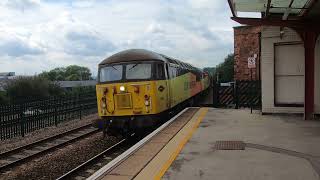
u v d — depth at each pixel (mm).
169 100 16000
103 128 14844
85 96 25312
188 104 23078
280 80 15180
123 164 8180
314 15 12867
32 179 10461
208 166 7844
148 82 14320
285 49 15023
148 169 7781
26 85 37375
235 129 12180
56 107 20734
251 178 6961
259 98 20719
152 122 14273
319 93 14156
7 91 36781
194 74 24203
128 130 14539
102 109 14859
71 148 14492
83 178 10359
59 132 17969
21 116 17359
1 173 11086
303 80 14914
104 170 7758
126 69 14633
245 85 21453
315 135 10836
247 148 9375
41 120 19438
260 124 13039
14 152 13641
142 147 9781
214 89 23062
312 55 13641
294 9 12383
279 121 13625
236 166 7773
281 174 7137
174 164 8062
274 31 14930
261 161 8102
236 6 12742
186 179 7039
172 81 16609
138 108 14375
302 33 13617
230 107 22156
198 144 10008
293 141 10078
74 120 22453
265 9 12891
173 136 11203
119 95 14547
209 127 12695
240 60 28562
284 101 15203
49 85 39844
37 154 13148
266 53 15180
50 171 11234
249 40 28172
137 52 14945
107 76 14836
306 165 7695
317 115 14234
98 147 14664
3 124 16484
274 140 10266
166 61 15789
